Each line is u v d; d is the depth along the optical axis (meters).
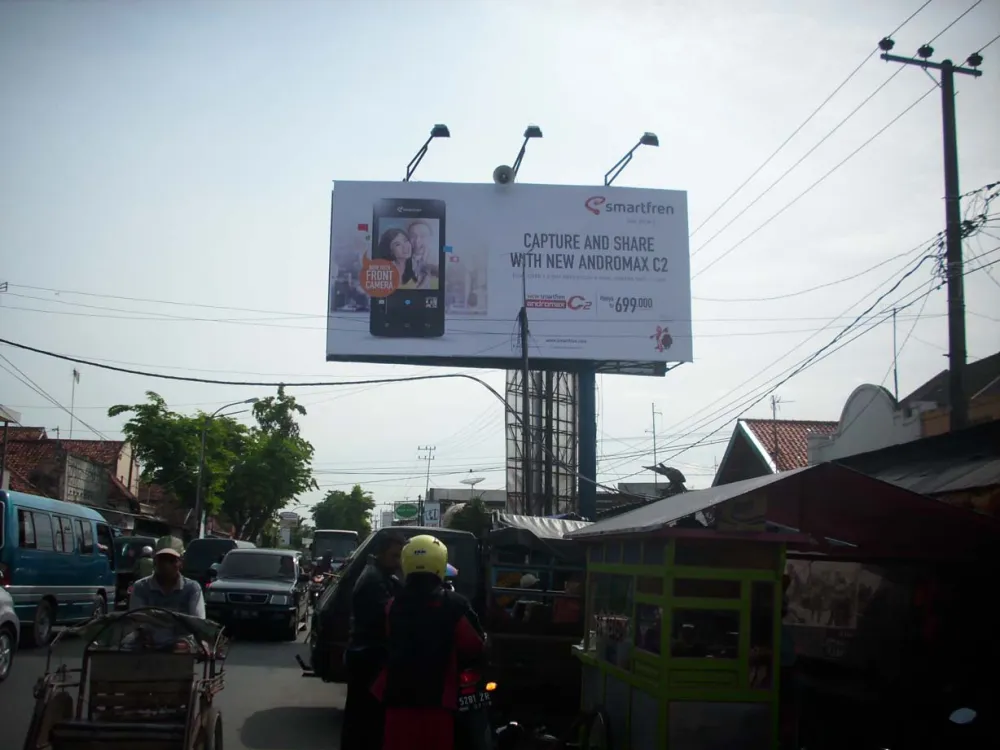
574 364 25.44
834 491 6.92
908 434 17.58
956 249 13.12
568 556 10.64
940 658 8.60
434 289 24.69
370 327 24.47
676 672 6.23
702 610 6.32
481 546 11.26
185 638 6.53
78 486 36.81
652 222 25.39
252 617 18.12
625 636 7.16
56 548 15.49
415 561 5.07
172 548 7.39
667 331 24.95
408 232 24.86
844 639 9.95
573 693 9.81
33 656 13.55
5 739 8.25
